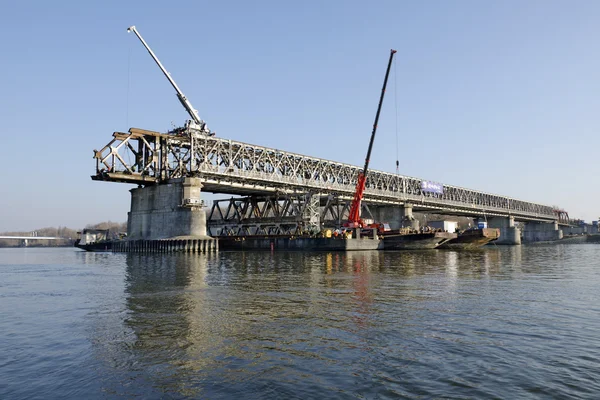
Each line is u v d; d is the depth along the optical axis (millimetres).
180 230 86188
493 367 11875
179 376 11547
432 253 78062
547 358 12602
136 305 22453
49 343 15172
